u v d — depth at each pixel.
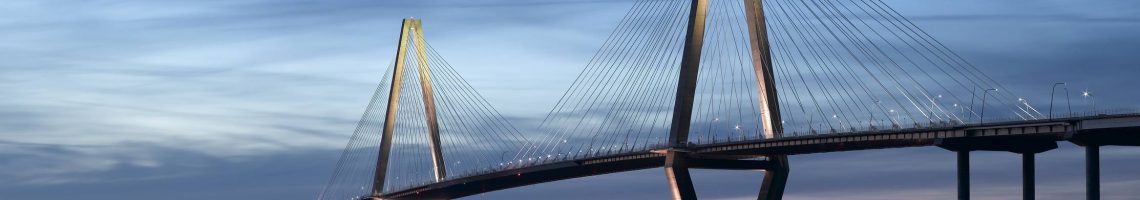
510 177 177.88
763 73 144.38
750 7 146.12
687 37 149.50
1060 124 116.38
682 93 148.50
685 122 148.62
